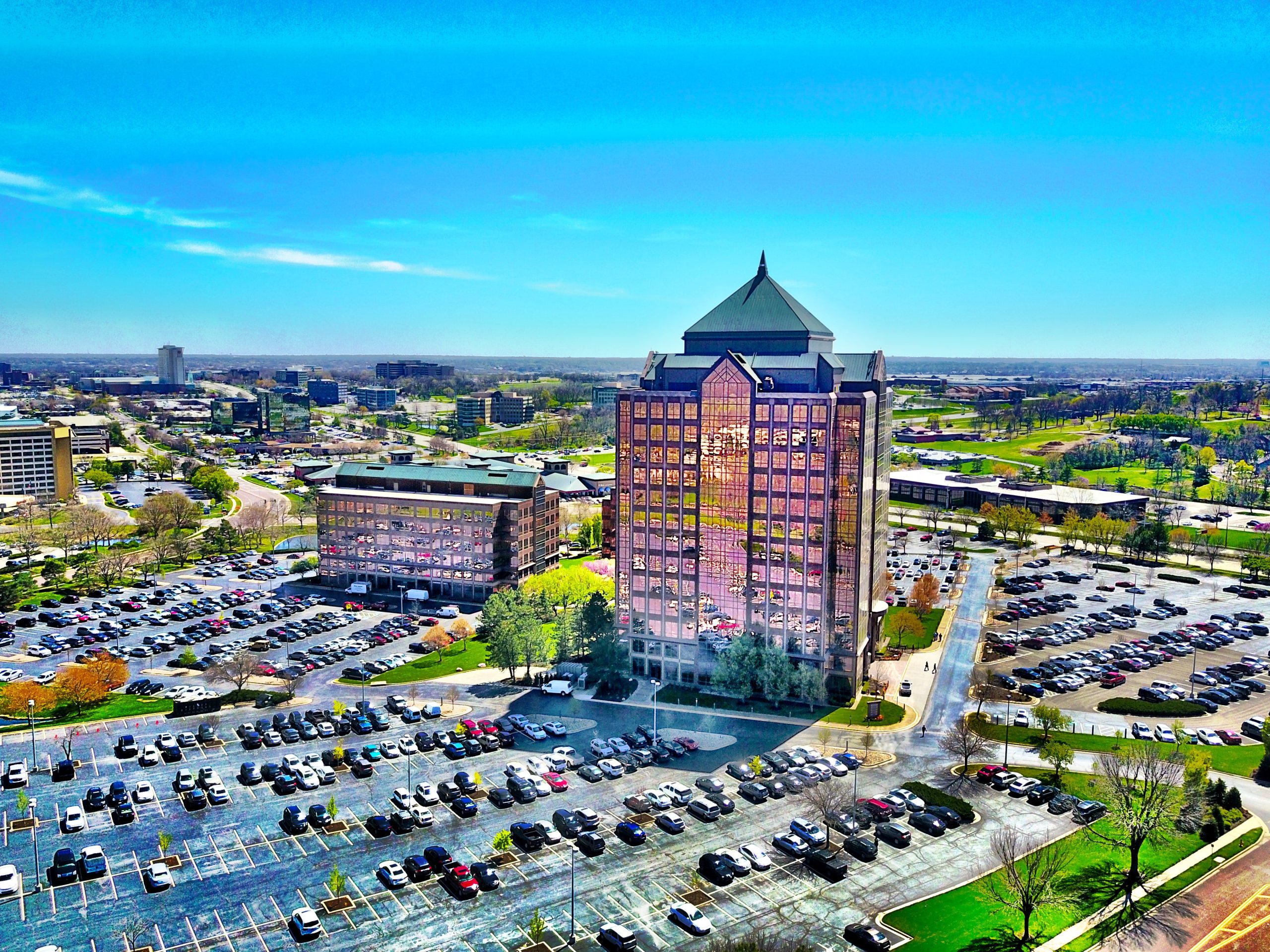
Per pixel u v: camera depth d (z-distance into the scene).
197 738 184.25
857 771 169.50
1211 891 129.25
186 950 116.81
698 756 176.75
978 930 120.94
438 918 124.06
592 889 131.12
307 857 139.12
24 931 120.19
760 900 128.62
